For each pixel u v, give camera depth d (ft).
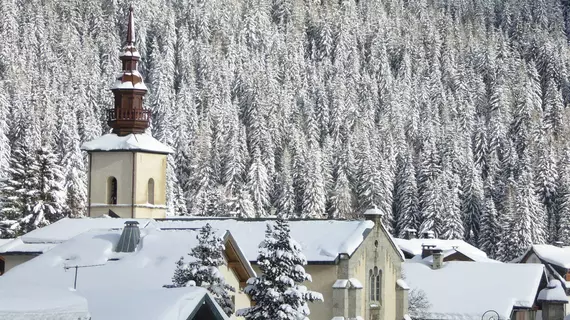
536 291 519.60
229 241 314.96
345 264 399.03
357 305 397.60
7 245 403.95
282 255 262.06
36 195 624.18
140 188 470.39
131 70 488.02
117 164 470.80
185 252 312.29
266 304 259.80
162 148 481.46
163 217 480.23
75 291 173.27
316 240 409.28
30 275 310.04
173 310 185.16
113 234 333.62
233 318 314.96
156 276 299.79
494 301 508.53
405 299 433.07
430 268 540.11
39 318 158.30
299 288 264.31
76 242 329.72
